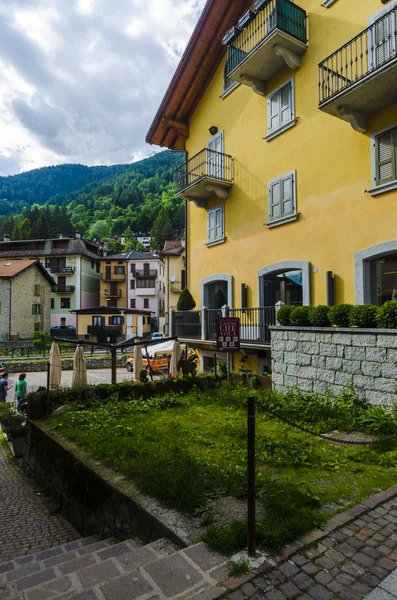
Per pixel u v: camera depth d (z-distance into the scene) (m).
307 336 8.59
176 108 16.77
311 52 11.36
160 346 18.06
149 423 6.87
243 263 13.88
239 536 3.01
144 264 57.84
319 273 10.91
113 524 4.28
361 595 2.46
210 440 5.73
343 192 10.32
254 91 13.06
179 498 3.80
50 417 8.10
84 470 5.17
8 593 2.79
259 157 13.27
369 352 7.18
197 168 16.44
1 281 42.75
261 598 2.43
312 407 7.10
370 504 3.67
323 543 3.05
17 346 39.03
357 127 9.66
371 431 5.95
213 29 14.41
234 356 13.79
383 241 9.27
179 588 2.53
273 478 4.27
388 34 9.16
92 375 25.95
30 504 6.24
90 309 47.56
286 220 11.95
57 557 3.76
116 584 2.59
